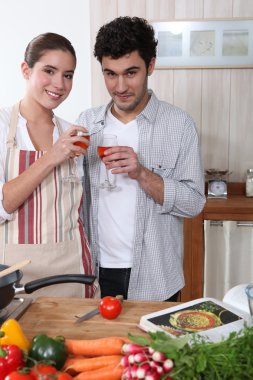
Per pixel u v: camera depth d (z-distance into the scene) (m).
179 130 1.92
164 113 1.95
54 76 1.71
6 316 1.35
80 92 3.24
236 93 3.17
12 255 1.76
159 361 1.00
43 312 1.40
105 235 1.96
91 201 2.00
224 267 2.96
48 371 1.02
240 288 1.53
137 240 1.91
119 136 1.96
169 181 1.87
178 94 3.19
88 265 1.88
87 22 3.15
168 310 1.37
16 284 1.44
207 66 3.13
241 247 2.93
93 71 3.19
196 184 1.93
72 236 1.85
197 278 2.97
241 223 2.90
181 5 3.09
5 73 3.25
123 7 3.11
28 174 1.68
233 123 3.20
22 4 3.16
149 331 1.16
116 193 1.93
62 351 1.11
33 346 1.10
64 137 1.68
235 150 3.23
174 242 1.99
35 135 1.82
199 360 0.99
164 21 3.10
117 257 1.96
